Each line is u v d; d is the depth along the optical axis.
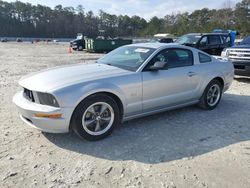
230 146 4.20
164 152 3.98
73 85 4.06
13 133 4.57
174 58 5.33
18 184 3.15
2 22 126.62
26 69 13.01
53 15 136.25
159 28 109.69
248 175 3.38
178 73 5.23
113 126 4.46
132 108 4.66
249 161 3.73
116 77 4.46
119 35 135.25
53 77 4.34
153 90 4.86
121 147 4.12
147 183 3.21
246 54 9.02
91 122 4.26
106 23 139.88
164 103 5.12
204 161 3.72
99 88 4.17
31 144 4.18
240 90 8.17
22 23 130.25
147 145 4.20
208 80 5.79
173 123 5.15
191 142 4.32
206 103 5.93
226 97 7.27
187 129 4.86
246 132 4.77
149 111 4.96
